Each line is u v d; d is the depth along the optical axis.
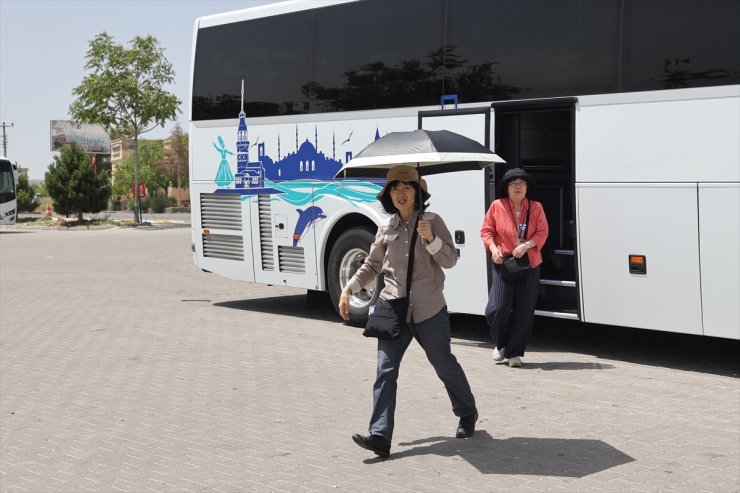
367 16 11.62
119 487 5.79
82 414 7.76
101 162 79.00
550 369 9.10
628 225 9.04
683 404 7.52
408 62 11.09
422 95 10.92
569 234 10.83
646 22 8.86
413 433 6.79
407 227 6.26
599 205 9.24
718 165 8.39
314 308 14.15
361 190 11.80
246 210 13.51
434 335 6.30
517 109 9.96
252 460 6.24
